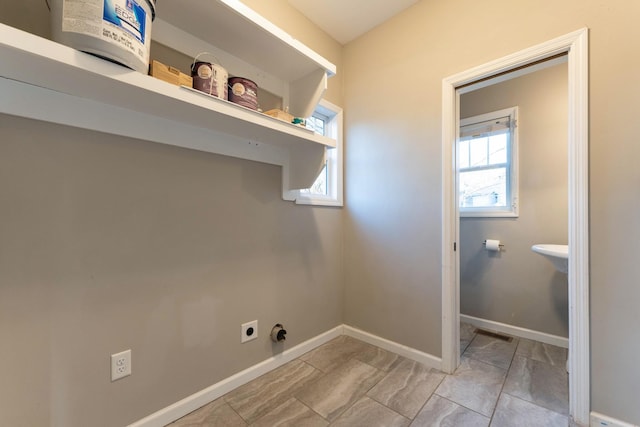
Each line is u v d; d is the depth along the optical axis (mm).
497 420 1265
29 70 741
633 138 1118
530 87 2189
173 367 1266
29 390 926
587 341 1207
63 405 988
